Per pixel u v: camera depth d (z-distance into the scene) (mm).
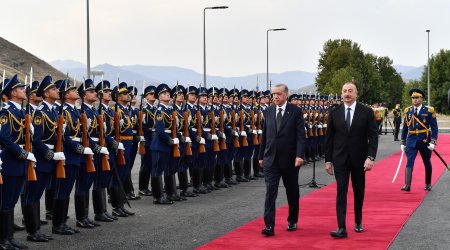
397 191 14062
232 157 15602
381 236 9250
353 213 11203
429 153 14141
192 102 13812
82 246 8828
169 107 12648
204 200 13070
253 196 13617
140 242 9016
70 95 9953
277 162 9500
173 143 12484
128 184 13125
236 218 10875
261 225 10195
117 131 11312
